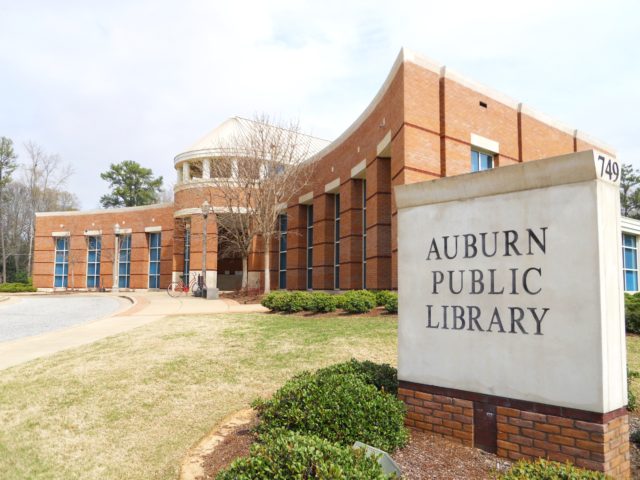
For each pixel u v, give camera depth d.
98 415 6.57
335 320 13.80
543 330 4.11
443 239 4.87
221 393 7.34
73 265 44.03
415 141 16.36
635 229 28.19
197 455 4.80
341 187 24.31
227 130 35.16
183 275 36.22
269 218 26.59
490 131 18.83
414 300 5.07
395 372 5.80
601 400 3.75
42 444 5.73
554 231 4.09
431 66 17.20
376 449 3.90
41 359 9.88
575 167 3.96
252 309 18.89
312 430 4.36
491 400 4.43
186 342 10.91
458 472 4.07
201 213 33.38
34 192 59.41
